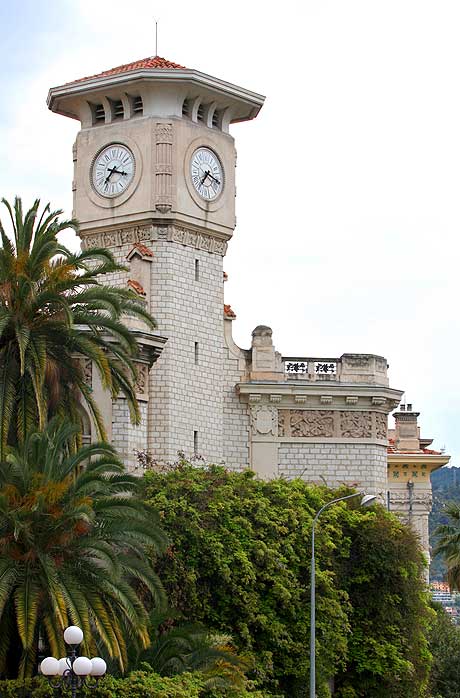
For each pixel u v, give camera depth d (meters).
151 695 55.72
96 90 89.81
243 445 92.38
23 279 62.47
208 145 90.88
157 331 86.75
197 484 72.06
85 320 65.25
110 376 64.38
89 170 90.81
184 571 67.69
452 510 108.19
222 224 91.19
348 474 93.38
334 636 74.38
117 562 54.78
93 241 90.88
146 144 88.75
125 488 60.38
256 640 70.69
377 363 94.50
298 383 92.62
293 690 73.31
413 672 81.50
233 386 92.69
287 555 73.69
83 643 53.28
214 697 59.44
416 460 127.75
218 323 90.62
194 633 60.56
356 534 81.19
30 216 65.12
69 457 58.94
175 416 86.19
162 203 87.94
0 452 61.44
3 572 53.31
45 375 63.09
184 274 88.81
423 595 84.12
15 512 53.84
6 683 54.41
